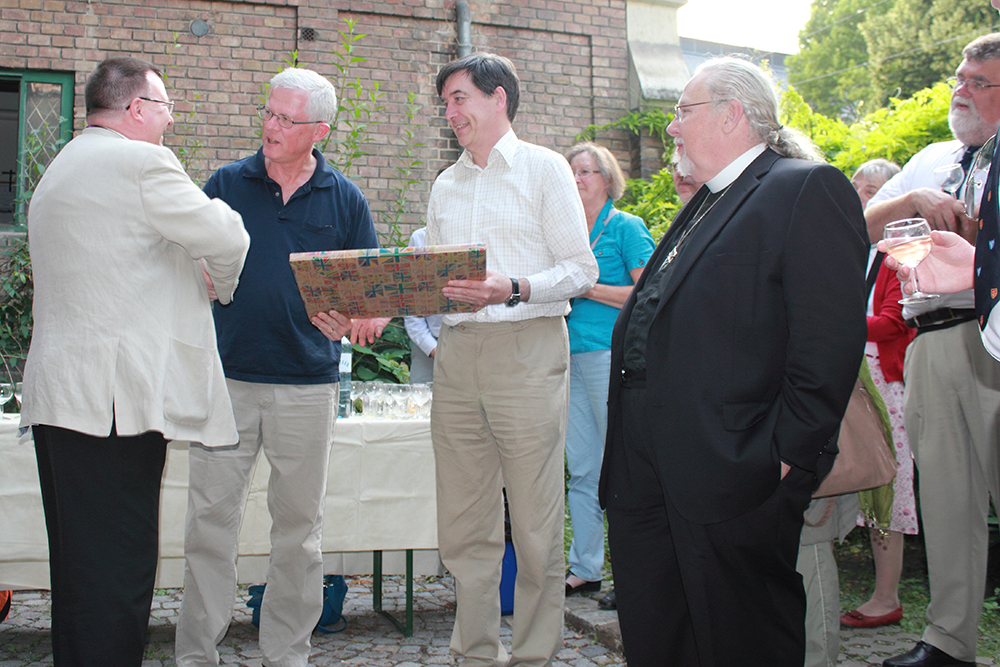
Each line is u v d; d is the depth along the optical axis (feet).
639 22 20.93
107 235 5.88
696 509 5.05
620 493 6.03
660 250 6.18
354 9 18.94
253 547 8.82
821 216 5.03
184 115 17.93
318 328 7.11
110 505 5.80
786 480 5.11
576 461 10.61
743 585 5.18
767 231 5.14
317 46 18.65
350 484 8.85
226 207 6.41
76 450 5.75
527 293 6.66
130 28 17.79
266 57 18.44
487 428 7.23
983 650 8.54
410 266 6.28
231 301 7.25
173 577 9.43
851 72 74.13
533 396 6.93
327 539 8.77
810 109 18.98
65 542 5.71
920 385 8.00
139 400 5.79
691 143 5.80
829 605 6.61
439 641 9.18
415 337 11.45
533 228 7.16
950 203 7.13
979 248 4.72
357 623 9.83
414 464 9.05
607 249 10.55
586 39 20.66
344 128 18.90
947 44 59.52
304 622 7.82
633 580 5.91
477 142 7.29
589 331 10.46
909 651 8.07
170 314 6.17
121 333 5.80
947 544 7.82
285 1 18.51
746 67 5.73
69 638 5.63
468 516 7.32
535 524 6.98
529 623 7.07
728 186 5.62
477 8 19.83
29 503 8.23
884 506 7.93
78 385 5.65
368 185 19.04
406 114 19.26
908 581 10.97
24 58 17.31
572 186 7.19
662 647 5.78
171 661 8.43
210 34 18.19
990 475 7.56
